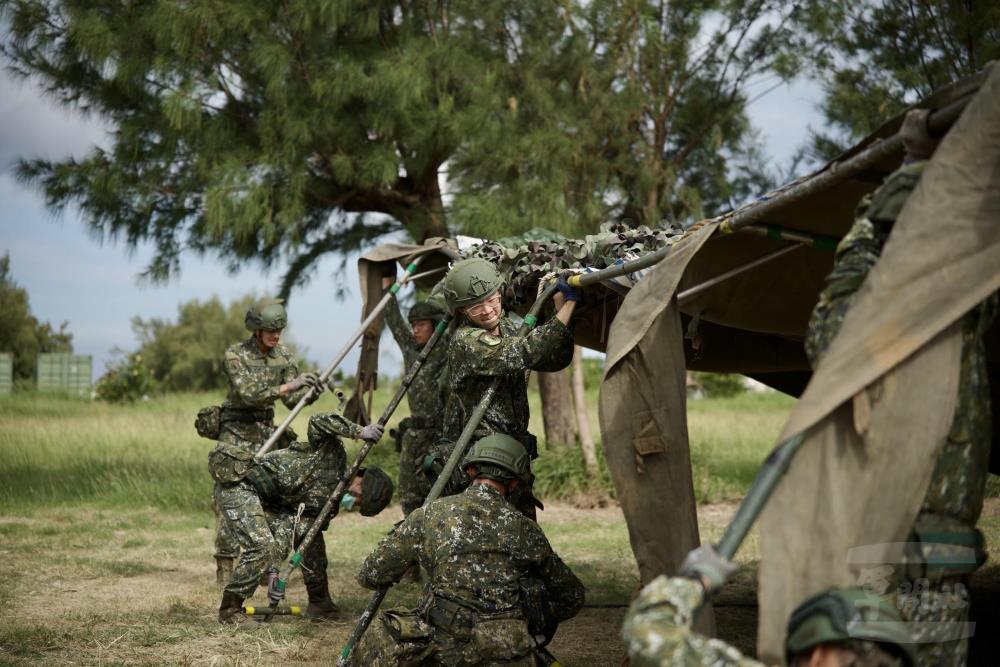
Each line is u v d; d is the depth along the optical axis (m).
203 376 46.16
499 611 3.75
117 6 10.64
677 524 3.49
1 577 7.56
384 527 10.37
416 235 11.05
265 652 5.50
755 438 16.08
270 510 6.31
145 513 11.17
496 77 10.61
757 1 10.77
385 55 10.33
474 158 10.59
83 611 6.45
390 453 12.82
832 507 2.32
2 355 35.66
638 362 3.52
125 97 10.91
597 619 6.16
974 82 2.55
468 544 3.80
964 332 2.40
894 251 2.38
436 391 6.68
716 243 4.16
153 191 10.94
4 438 16.41
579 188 11.05
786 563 2.30
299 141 10.09
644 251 4.49
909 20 9.16
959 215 2.36
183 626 6.00
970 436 2.40
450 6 11.09
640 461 3.49
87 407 25.06
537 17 11.09
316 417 6.11
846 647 2.12
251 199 10.05
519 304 5.12
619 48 11.16
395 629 3.72
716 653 2.00
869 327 2.35
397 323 6.92
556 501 11.36
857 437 2.35
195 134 10.51
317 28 10.32
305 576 6.30
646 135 11.74
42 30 10.90
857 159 2.79
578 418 11.55
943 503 2.39
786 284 4.41
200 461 14.38
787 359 6.12
